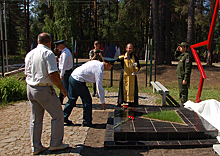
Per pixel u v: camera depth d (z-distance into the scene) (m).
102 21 45.72
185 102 5.45
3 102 6.27
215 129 3.69
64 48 5.47
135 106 5.47
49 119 4.80
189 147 3.49
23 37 44.72
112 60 4.16
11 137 3.81
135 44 27.81
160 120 4.20
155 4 16.70
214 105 4.19
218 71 13.70
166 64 17.22
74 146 3.53
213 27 4.39
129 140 3.63
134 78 5.39
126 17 26.64
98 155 3.23
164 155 3.25
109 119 4.55
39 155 3.19
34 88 3.05
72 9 24.20
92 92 8.03
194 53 5.03
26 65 3.13
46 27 24.14
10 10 41.62
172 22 28.14
